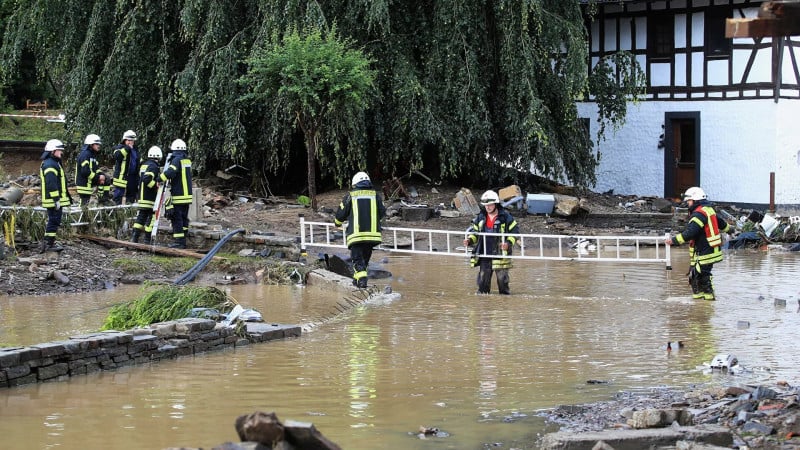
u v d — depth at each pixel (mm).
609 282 18312
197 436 7703
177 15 28891
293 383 9602
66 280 16312
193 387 9398
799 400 8422
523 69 28094
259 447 5910
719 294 16562
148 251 18859
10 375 9273
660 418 7848
